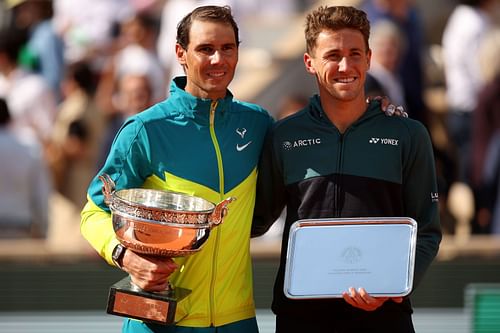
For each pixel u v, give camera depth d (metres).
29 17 26.67
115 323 21.27
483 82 24.73
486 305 19.70
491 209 24.30
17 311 21.25
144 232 12.55
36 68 25.92
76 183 25.02
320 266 12.82
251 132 13.66
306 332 13.37
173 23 25.23
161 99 25.05
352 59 12.91
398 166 13.25
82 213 13.67
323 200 13.24
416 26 24.31
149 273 12.66
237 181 13.43
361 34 12.96
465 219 24.47
